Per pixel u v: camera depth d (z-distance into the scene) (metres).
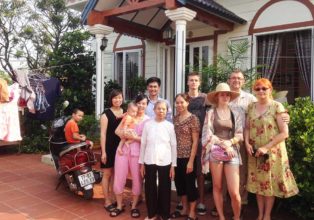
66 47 10.01
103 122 4.48
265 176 3.63
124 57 10.23
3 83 5.81
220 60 6.67
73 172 4.85
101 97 8.20
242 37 7.65
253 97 4.08
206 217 4.26
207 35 8.30
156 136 3.98
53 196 5.08
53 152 5.50
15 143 8.35
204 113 4.24
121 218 4.24
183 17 6.13
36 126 8.63
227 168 3.67
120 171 4.32
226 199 4.68
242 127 3.77
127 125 4.32
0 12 16.31
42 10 17.92
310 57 6.86
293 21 6.96
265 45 7.47
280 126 3.60
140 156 4.12
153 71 9.52
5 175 6.26
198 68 6.76
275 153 3.64
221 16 7.06
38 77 7.79
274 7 7.21
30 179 6.00
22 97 7.24
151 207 4.05
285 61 7.21
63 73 9.70
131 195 5.11
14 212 4.43
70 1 10.41
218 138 3.72
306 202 3.96
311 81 6.77
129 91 9.92
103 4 7.60
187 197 4.12
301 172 3.86
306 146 3.87
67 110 9.20
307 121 3.99
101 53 8.04
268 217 3.78
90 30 7.88
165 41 9.21
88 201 4.88
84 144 4.93
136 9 6.89
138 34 8.64
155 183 4.04
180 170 4.13
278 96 5.99
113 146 4.53
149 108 4.58
